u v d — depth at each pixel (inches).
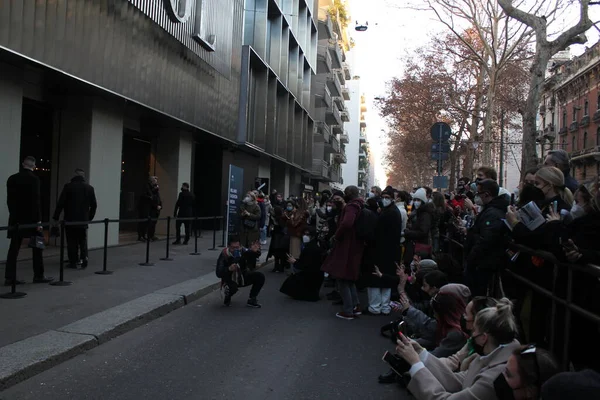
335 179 2197.3
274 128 1021.8
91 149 501.4
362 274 324.8
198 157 887.1
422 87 1358.3
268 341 255.0
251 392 187.0
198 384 192.9
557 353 171.0
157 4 534.0
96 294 314.2
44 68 388.2
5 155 388.2
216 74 725.9
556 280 173.2
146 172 720.3
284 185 1311.5
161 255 514.3
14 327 237.3
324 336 268.5
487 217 229.6
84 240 400.2
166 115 580.4
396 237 322.7
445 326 187.2
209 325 283.0
